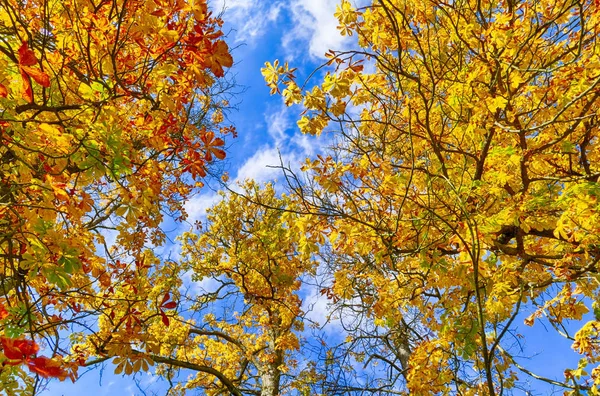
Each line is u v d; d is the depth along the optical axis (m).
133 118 3.58
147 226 4.74
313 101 3.51
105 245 3.87
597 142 4.19
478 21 3.81
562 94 3.61
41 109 2.56
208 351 10.06
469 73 3.61
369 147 4.57
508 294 3.88
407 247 4.44
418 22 4.03
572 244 3.69
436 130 4.34
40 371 1.92
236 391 7.76
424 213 4.02
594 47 3.29
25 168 2.86
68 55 2.95
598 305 4.44
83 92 2.79
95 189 4.43
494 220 3.48
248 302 9.35
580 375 4.40
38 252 2.68
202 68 2.96
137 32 2.84
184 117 3.78
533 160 3.81
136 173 3.53
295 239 4.38
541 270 4.57
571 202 3.22
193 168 3.78
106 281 4.11
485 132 3.65
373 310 5.92
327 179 4.20
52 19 2.84
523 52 3.78
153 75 3.18
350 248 4.71
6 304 3.23
